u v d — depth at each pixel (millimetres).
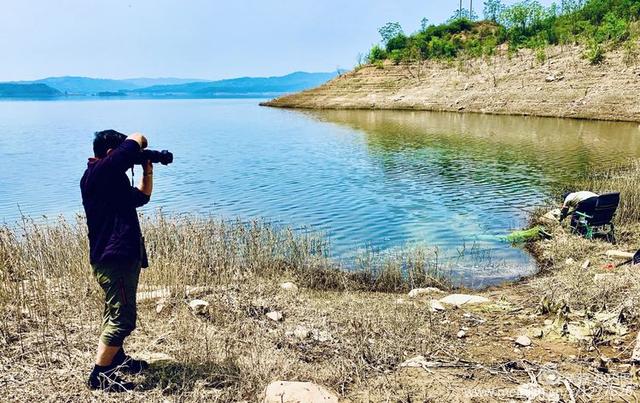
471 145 27031
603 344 5504
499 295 8133
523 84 44312
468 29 65062
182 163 23922
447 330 6098
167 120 57438
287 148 28297
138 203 4328
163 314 6062
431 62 56969
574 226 11180
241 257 9539
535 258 10438
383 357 5180
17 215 15203
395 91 53844
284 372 4766
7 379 4309
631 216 11812
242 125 44250
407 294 8500
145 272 7312
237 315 6160
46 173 22266
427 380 4742
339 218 14039
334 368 4926
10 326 5328
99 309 5977
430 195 16375
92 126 50656
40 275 7230
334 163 22984
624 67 40219
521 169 20203
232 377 4582
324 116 47969
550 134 30219
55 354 4801
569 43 47406
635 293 6316
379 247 11422
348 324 6117
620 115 35500
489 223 13109
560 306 6508
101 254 4082
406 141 29359
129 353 4953
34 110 98875
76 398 4109
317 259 9812
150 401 4109
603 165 20125
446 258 10570
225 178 20125
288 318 6383
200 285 7570
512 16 55469
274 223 13664
